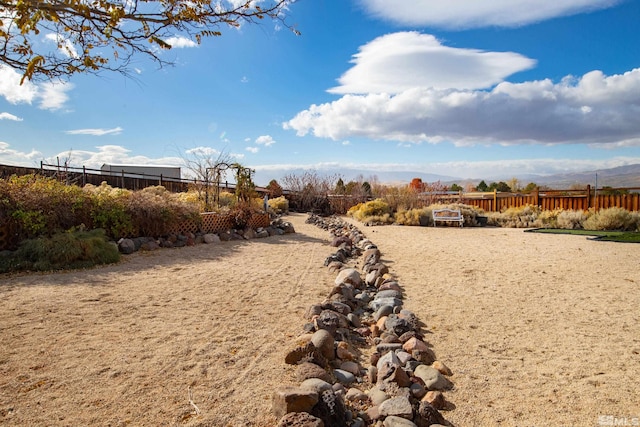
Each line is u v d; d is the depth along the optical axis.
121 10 2.01
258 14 2.43
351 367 2.99
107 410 2.34
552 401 2.51
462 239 10.90
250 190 12.94
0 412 2.30
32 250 6.38
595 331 3.72
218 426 2.19
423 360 3.09
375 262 6.82
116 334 3.56
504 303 4.65
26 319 3.93
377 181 27.52
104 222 8.03
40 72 2.33
